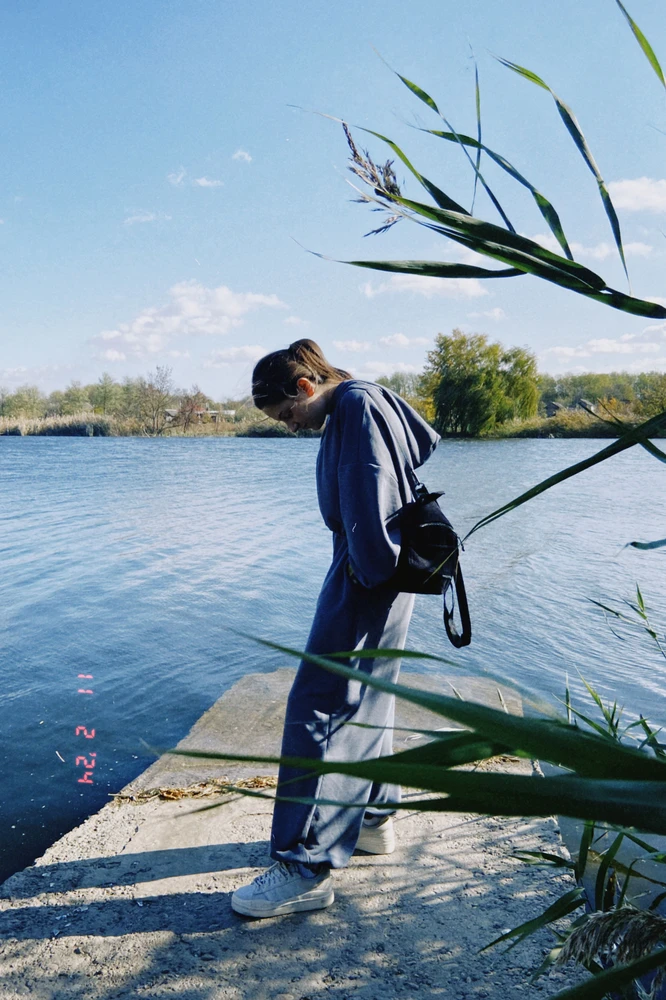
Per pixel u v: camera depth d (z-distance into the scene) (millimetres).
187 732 3773
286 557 8391
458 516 11086
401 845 2375
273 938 1947
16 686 4484
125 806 2721
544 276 708
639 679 4312
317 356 2223
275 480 18219
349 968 1833
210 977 1816
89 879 2240
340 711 2072
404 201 705
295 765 386
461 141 779
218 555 8562
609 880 1326
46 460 27672
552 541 8891
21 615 6129
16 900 2154
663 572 7121
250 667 4785
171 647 5223
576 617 5633
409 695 409
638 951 812
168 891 2174
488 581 6871
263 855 2342
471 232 711
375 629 2119
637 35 687
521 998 1702
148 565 8070
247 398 2230
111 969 1857
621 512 11500
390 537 2004
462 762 495
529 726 402
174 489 16328
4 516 12219
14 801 3100
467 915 2004
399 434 2100
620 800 354
